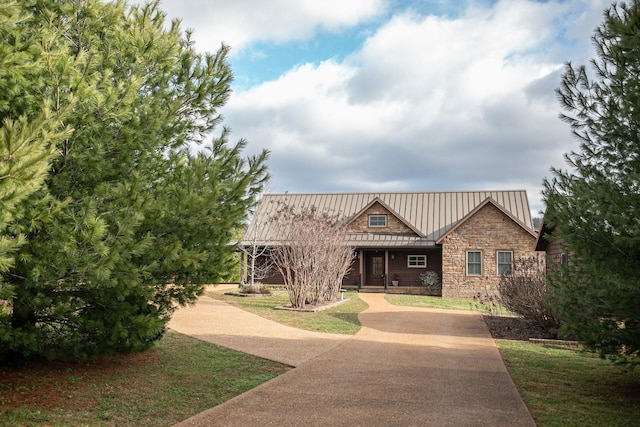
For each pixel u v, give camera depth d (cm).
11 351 705
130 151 627
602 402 650
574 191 666
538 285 1240
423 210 3131
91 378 707
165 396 639
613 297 603
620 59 619
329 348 1012
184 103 739
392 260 3023
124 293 577
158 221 596
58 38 555
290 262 2002
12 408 549
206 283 727
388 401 621
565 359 952
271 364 852
